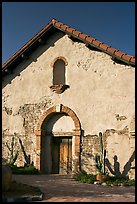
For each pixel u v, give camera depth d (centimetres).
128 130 1209
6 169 831
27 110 1478
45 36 1455
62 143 1416
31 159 1427
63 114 1411
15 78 1534
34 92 1473
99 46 1294
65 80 1396
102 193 887
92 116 1299
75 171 1287
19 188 867
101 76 1308
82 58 1370
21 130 1480
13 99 1523
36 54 1502
